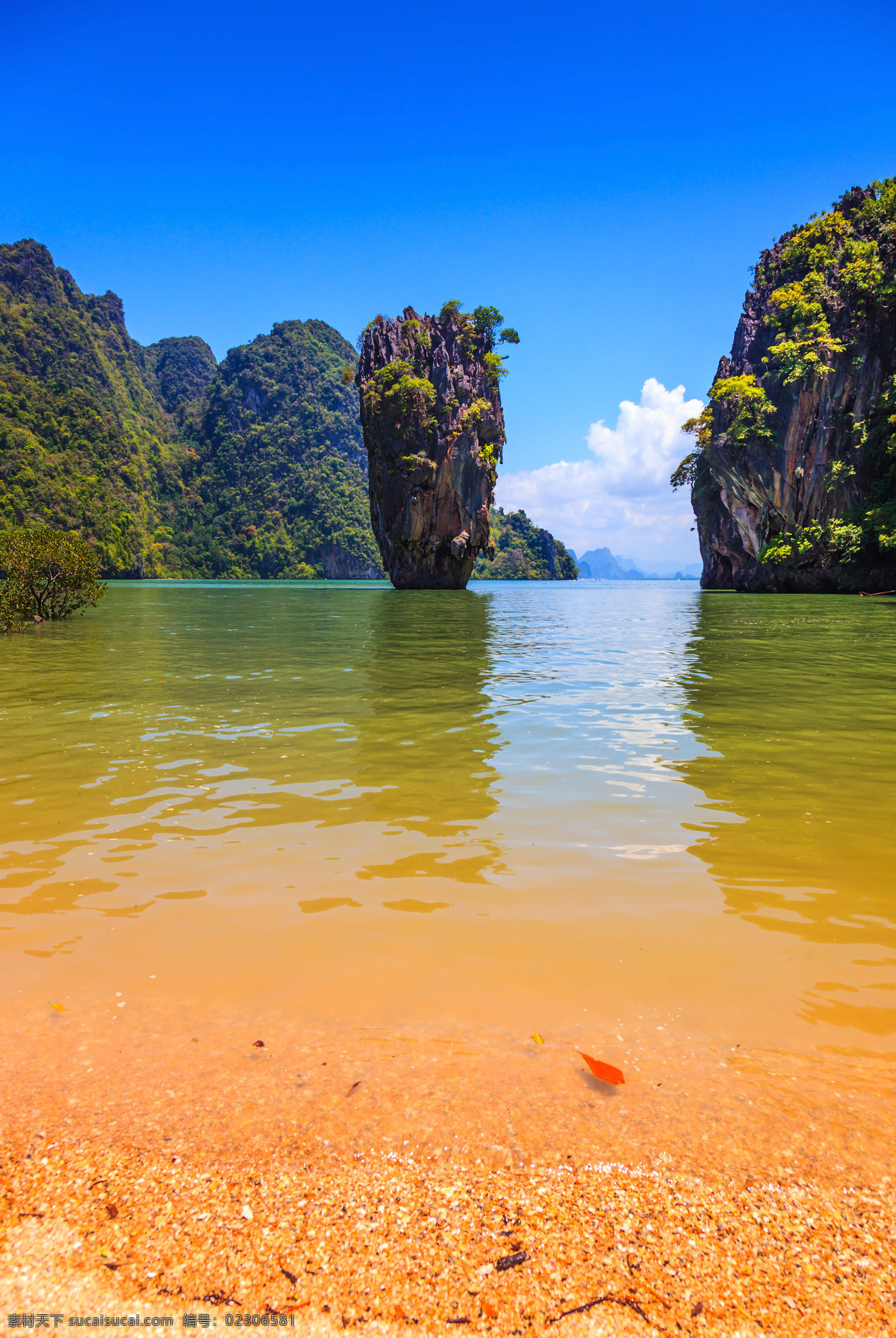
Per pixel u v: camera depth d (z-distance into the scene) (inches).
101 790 197.8
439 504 2381.9
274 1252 64.7
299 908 129.3
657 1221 67.9
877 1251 65.1
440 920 124.8
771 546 2132.1
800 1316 59.4
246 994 103.1
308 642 650.2
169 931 121.3
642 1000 101.7
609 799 191.0
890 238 2060.8
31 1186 71.7
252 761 228.8
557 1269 63.1
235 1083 85.4
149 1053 90.7
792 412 2026.3
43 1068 88.0
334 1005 100.7
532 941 117.9
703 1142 77.0
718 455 2174.0
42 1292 61.3
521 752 241.1
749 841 161.3
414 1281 62.0
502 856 153.4
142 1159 74.9
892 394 1844.2
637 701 335.9
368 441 2415.1
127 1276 62.6
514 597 1959.9
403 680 406.6
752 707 323.9
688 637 705.0
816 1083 85.4
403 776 212.1
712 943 117.3
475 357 2416.3
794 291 2103.8
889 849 156.6
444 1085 85.1
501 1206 69.5
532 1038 93.4
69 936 119.5
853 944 117.1
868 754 239.3
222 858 152.5
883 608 1259.2
